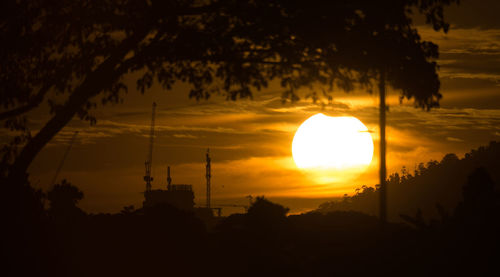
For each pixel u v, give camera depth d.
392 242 62.38
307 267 62.09
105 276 60.56
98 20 57.81
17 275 55.91
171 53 57.12
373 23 54.72
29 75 59.19
